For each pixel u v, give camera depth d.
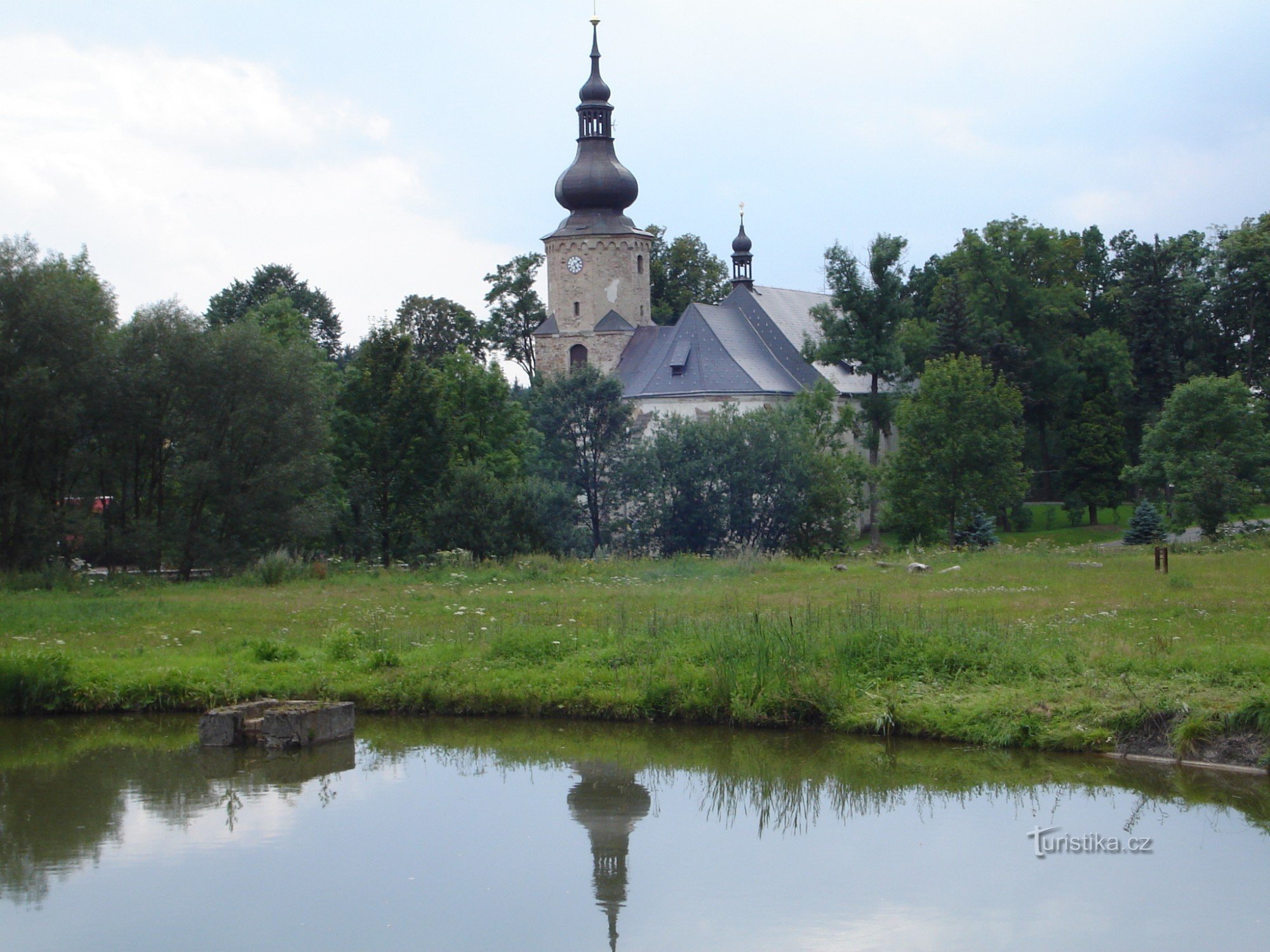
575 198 81.00
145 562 41.91
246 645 24.09
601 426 66.06
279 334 62.56
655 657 21.23
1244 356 87.94
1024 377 81.00
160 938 11.61
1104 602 27.03
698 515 58.47
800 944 11.30
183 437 42.97
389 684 20.88
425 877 13.12
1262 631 21.91
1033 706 17.75
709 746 18.25
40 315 39.41
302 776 17.09
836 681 19.12
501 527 45.00
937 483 56.47
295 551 45.22
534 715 20.08
